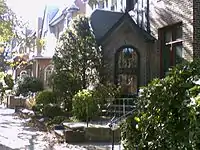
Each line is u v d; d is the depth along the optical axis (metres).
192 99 2.81
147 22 16.66
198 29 13.18
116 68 16.11
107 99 14.18
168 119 3.12
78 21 16.89
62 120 13.34
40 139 10.69
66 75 15.75
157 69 15.69
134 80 16.20
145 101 3.61
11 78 33.09
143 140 3.47
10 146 9.35
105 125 11.10
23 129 13.25
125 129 3.96
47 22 35.41
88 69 15.82
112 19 17.84
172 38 14.86
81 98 12.86
